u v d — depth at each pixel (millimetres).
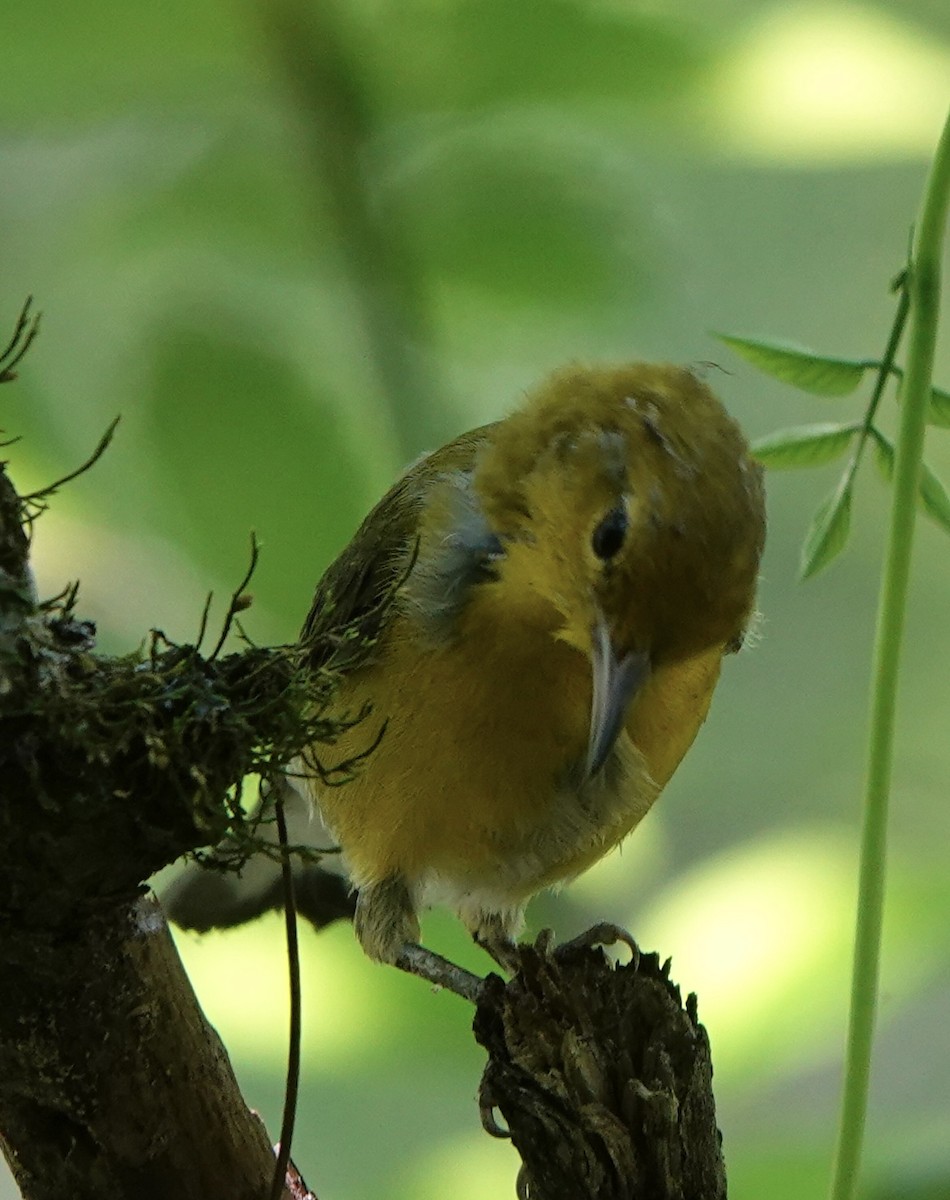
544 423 8258
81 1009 5340
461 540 8312
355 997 9906
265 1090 9633
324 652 7121
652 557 7633
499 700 8188
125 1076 5469
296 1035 5965
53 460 8734
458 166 8953
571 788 8492
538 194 8898
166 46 9141
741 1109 9047
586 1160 6109
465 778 8391
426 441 9477
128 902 5312
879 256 13953
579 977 6445
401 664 8258
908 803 14000
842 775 14070
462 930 10414
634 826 9070
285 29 9117
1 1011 5289
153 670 5176
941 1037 10680
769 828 13555
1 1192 7680
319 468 8352
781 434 6902
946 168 6480
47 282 9391
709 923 9414
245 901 10406
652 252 9078
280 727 5340
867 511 14672
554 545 7961
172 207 9422
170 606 9719
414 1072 9609
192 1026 5605
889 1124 9000
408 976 9891
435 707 8242
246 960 10195
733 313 13883
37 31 8938
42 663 4973
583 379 8445
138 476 8555
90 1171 5578
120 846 5051
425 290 9242
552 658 8117
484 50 8992
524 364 9961
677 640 7789
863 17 8922
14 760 4879
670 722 8586
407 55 9117
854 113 8711
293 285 9438
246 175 9375
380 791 8531
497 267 9000
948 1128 8430
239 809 5328
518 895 9234
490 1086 6441
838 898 9289
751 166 9953
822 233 14000
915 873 9508
